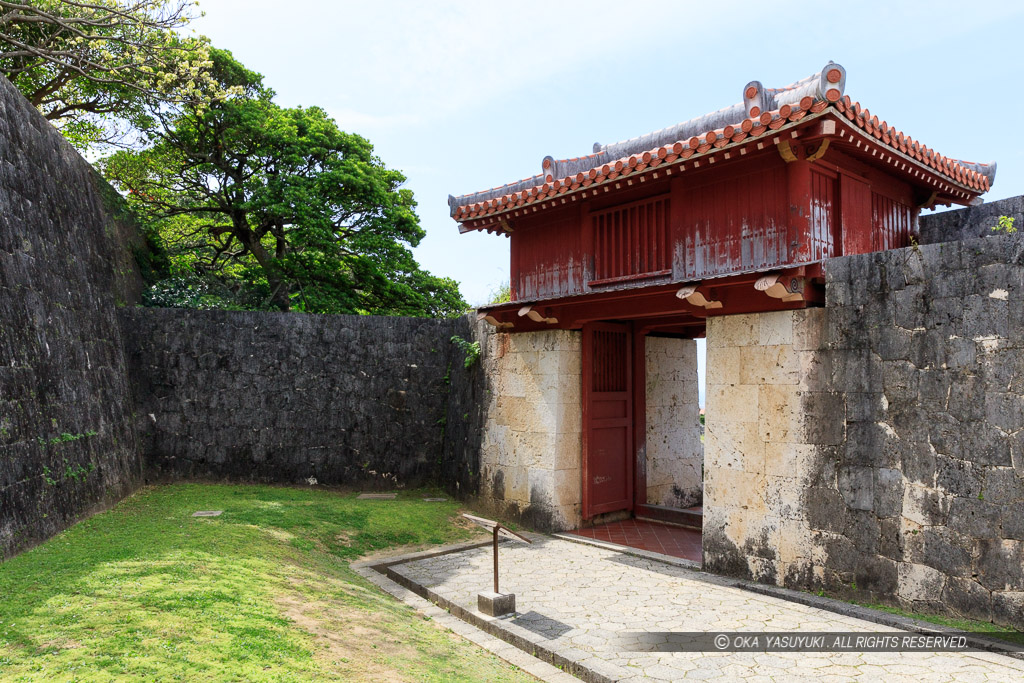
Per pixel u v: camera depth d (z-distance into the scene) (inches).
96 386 354.3
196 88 546.9
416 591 264.5
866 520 233.1
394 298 692.7
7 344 254.1
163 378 440.1
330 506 373.7
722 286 280.8
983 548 203.8
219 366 450.3
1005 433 201.3
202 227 685.3
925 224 344.8
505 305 367.6
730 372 279.4
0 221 268.2
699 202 301.3
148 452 432.8
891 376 229.8
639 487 395.2
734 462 275.4
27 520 243.1
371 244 655.8
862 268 239.5
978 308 209.6
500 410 400.2
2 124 283.6
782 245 269.1
